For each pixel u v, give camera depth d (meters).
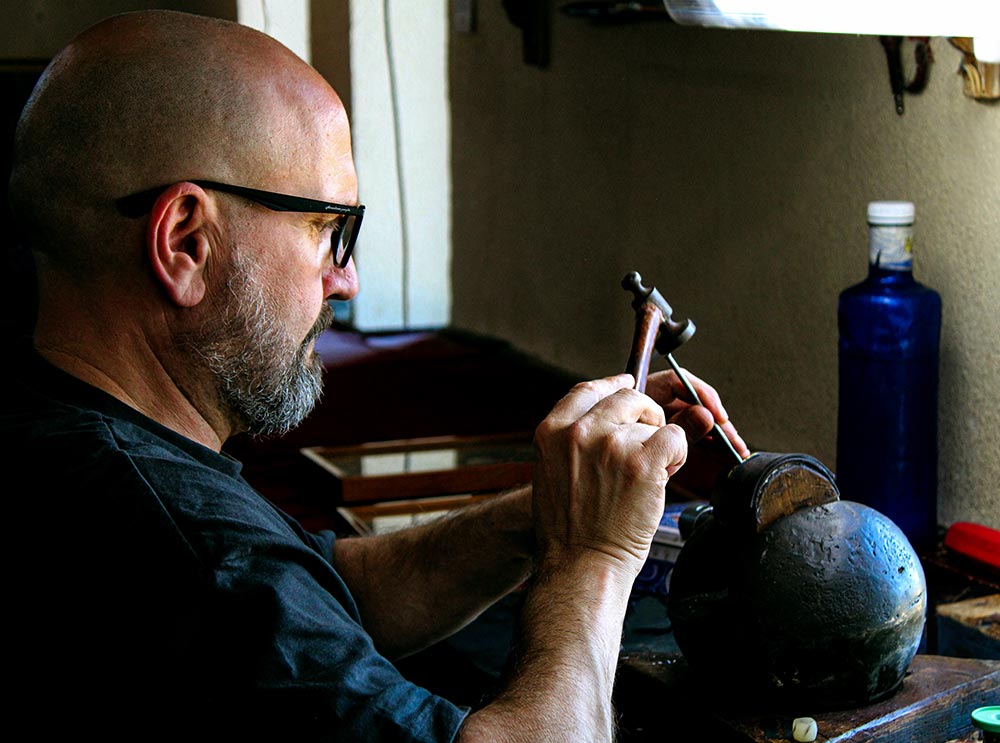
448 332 3.27
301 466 2.05
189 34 0.96
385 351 3.09
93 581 0.88
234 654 0.86
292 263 0.99
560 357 2.75
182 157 0.94
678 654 1.22
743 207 2.05
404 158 3.27
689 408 1.30
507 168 2.90
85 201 0.94
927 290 1.57
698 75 2.13
